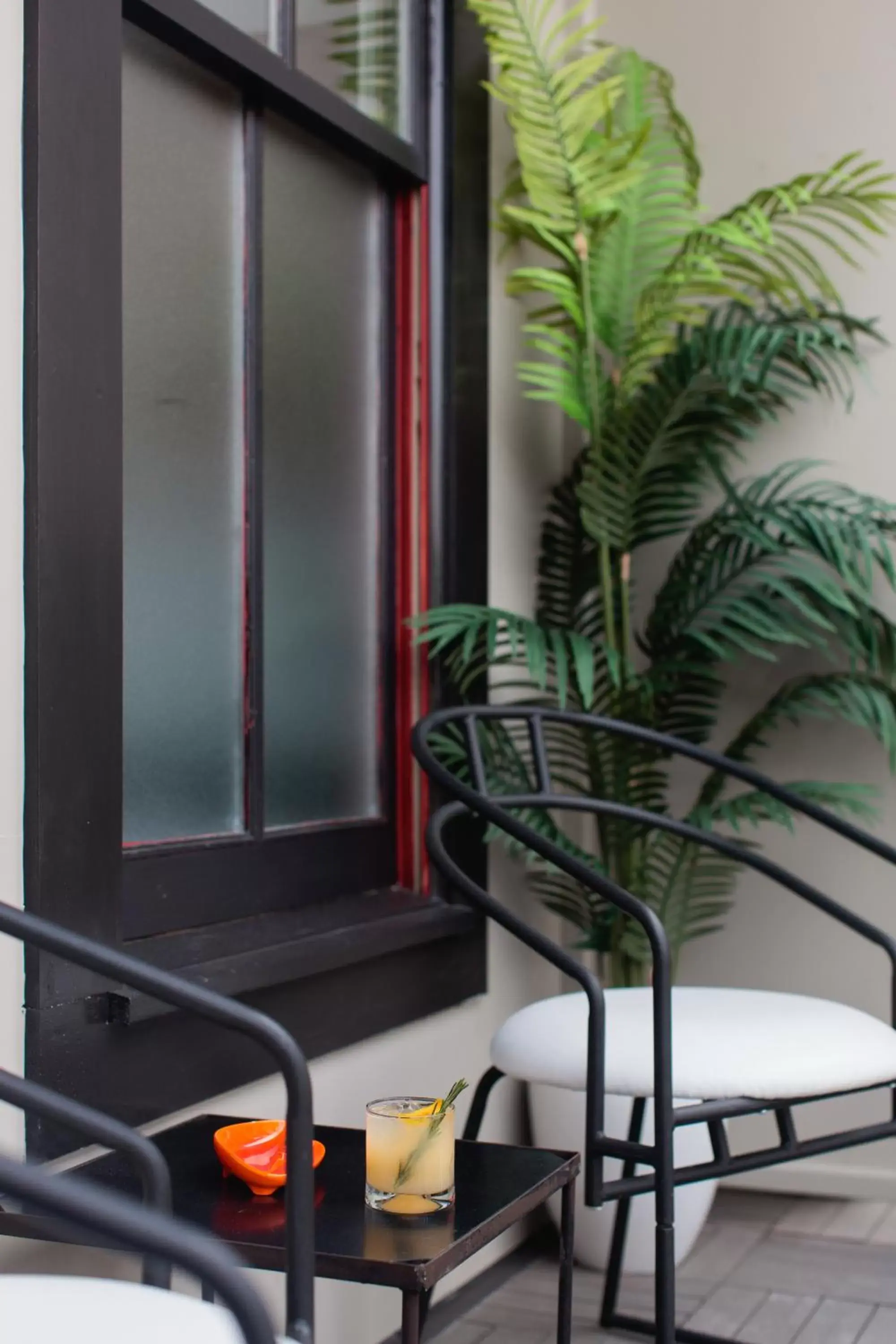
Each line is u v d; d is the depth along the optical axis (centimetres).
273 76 196
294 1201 101
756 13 275
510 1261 245
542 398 236
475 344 243
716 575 254
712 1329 212
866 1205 265
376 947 199
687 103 279
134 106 179
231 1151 133
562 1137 237
